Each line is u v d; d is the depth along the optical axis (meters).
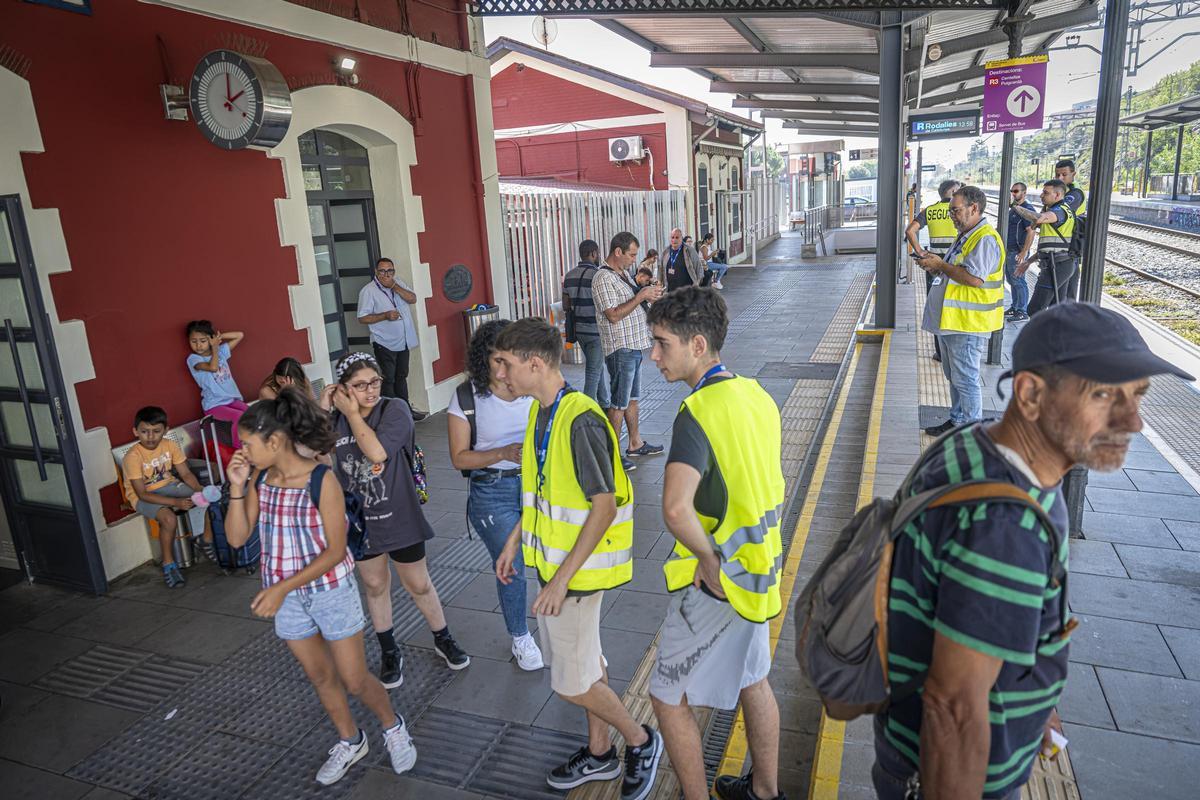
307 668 3.06
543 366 2.67
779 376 9.41
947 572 1.37
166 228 5.66
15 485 5.12
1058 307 1.40
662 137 19.09
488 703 3.74
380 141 8.12
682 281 11.58
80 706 3.91
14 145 4.65
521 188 17.77
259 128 5.54
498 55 19.78
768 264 23.41
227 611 4.80
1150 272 18.83
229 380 5.96
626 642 4.13
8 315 4.79
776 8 7.99
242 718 3.77
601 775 3.13
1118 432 1.32
